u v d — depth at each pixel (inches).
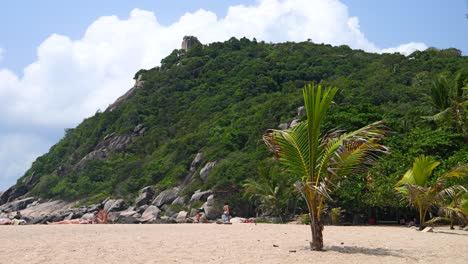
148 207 2511.1
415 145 1411.2
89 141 4065.0
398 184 931.3
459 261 405.4
